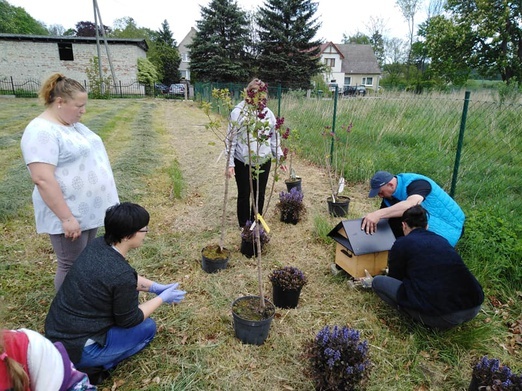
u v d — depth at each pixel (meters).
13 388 1.05
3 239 3.99
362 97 9.61
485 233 3.61
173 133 11.38
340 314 2.85
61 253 2.46
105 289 1.95
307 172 6.90
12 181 5.65
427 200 3.13
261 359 2.41
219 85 19.64
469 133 6.71
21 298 2.99
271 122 3.76
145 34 63.97
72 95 2.22
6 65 26.77
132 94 28.08
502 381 1.93
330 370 1.99
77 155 2.33
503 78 28.92
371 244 3.04
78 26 57.28
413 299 2.42
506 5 25.12
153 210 4.98
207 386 2.19
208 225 4.50
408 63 43.72
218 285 3.19
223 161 7.73
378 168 6.31
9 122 11.50
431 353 2.48
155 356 2.39
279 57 31.38
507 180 5.43
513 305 2.98
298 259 3.71
